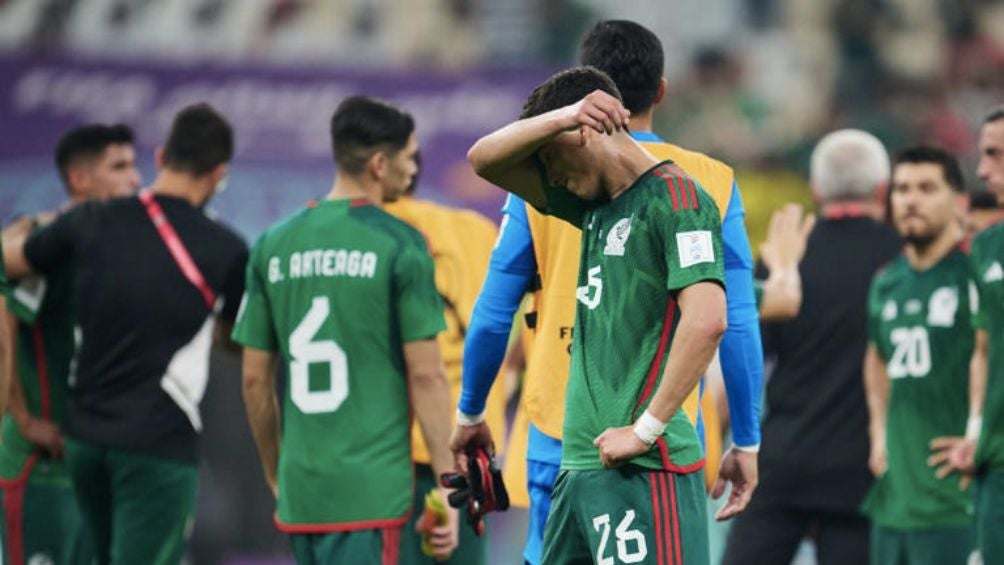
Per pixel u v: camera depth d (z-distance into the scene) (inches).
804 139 2322.8
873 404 1074.1
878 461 1066.7
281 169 1851.6
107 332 954.1
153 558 960.9
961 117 2391.7
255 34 2027.6
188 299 959.6
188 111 984.9
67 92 1872.5
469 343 768.3
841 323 1076.5
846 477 1072.2
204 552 1565.0
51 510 1041.5
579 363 670.5
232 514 1569.9
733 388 740.0
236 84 1877.5
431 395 858.8
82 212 973.8
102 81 1878.7
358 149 868.6
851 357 1078.4
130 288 951.6
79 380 962.1
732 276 740.0
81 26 1959.9
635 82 754.2
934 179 1053.8
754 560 1082.1
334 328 860.6
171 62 1883.6
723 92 2346.2
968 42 2443.4
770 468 1083.9
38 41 1945.1
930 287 1058.7
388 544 855.7
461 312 987.3
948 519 1047.0
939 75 2423.7
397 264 855.1
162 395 955.3
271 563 1573.6
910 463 1059.3
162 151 986.1
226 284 974.4
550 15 2256.4
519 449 826.2
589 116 630.5
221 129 979.9
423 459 952.9
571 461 668.7
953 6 2450.8
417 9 2153.1
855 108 2374.5
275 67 1882.4
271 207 1840.6
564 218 694.5
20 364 1018.7
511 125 661.9
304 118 1867.6
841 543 1082.1
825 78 2385.6
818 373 1082.7
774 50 2388.0
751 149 2304.4
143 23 1977.1
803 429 1080.2
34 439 1019.3
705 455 753.0
